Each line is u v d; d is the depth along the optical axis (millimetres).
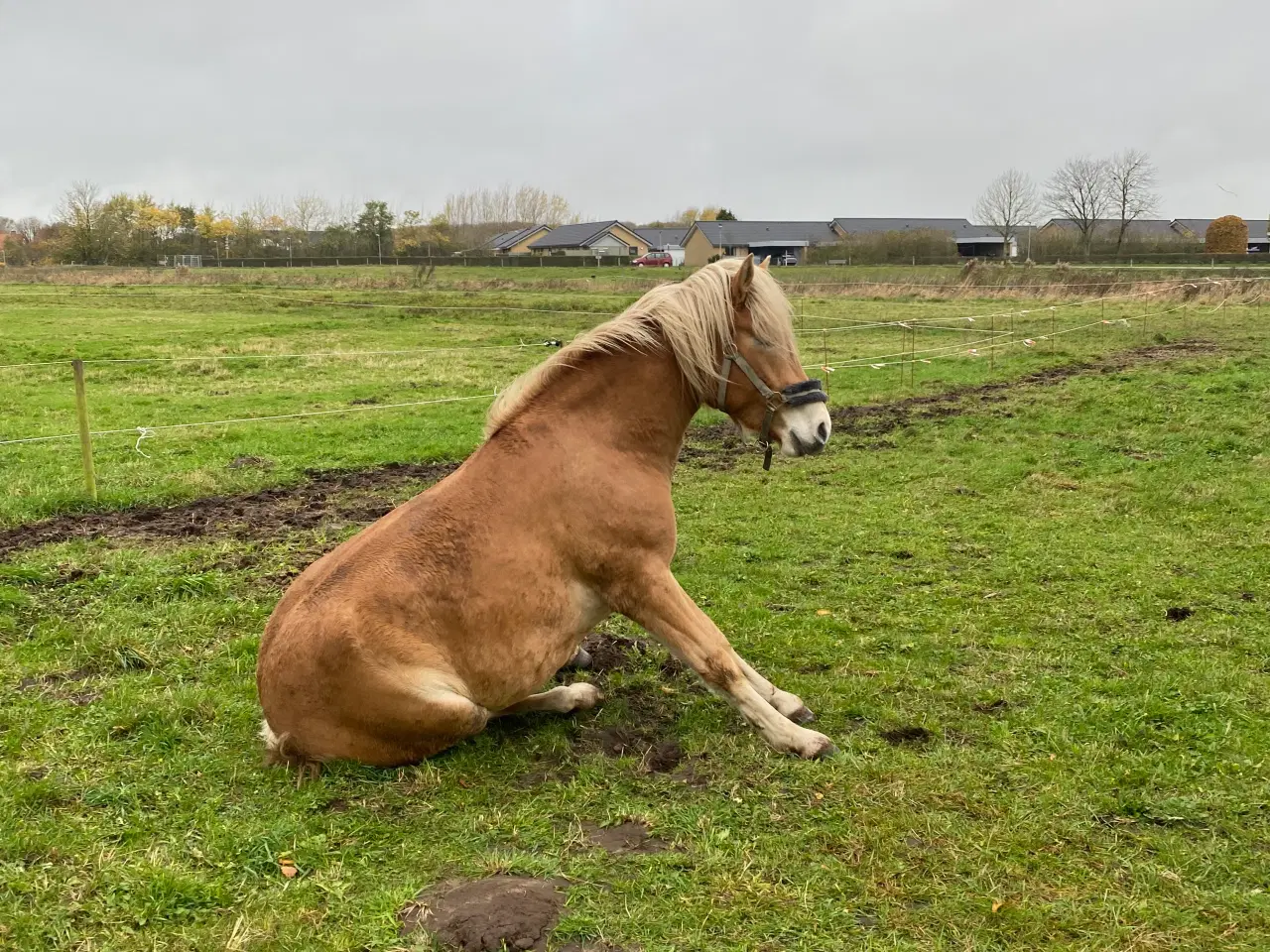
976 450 10344
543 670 3768
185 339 24766
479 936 2711
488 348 23125
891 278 42156
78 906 2857
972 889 2945
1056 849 3146
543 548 3650
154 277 50844
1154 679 4430
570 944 2727
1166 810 3344
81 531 7469
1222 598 5605
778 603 5816
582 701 4258
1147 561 6340
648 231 93062
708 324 3822
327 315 32000
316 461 10469
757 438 4059
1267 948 2656
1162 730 3957
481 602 3574
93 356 21109
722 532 7441
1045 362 18078
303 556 6773
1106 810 3377
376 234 76125
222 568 6445
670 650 3844
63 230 70938
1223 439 9945
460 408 14414
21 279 50312
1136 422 11344
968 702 4312
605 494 3695
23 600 5582
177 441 11500
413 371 19109
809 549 6934
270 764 3729
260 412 14273
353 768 3652
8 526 7605
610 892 2943
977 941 2703
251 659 4844
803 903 2875
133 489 8727
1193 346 19609
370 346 23594
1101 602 5586
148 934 2754
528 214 110500
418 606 3529
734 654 3895
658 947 2691
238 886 2986
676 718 4266
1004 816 3332
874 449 10758
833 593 5938
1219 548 6582
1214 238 55031
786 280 43250
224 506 8461
